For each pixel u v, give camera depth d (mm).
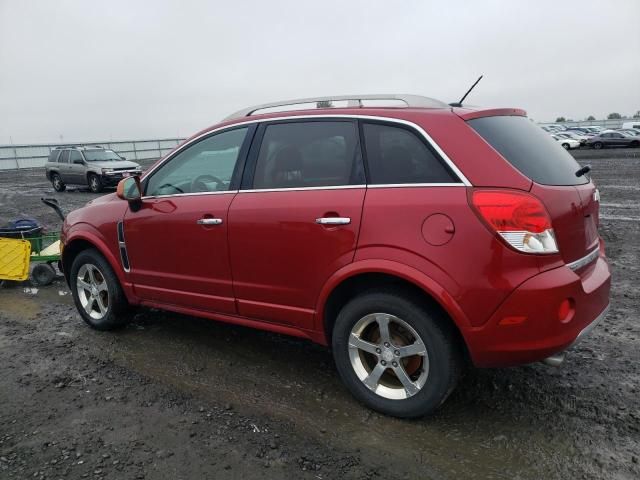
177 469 2760
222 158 3852
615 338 4359
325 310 3320
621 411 3219
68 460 2855
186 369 3973
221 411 3340
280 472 2721
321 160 3363
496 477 2652
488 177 2785
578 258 2980
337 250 3146
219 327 4840
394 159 3084
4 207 15484
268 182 3559
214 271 3809
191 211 3867
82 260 4789
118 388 3689
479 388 3541
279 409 3348
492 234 2707
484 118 3098
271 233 3420
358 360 3281
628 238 8320
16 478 2707
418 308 2957
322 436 3037
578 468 2701
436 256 2822
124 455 2889
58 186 21328
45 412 3375
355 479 2658
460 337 3031
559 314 2727
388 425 3135
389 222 2965
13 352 4395
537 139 3240
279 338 4535
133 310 4859
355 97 3506
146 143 53375
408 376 3096
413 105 3316
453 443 2943
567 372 3750
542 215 2693
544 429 3053
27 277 6188
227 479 2674
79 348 4445
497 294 2707
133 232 4293
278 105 3773
